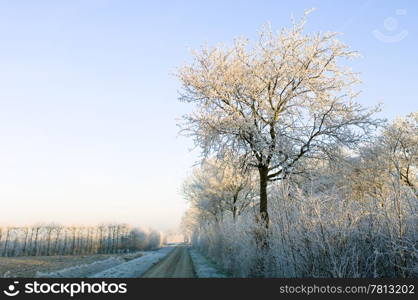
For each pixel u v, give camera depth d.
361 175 13.54
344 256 6.71
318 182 8.80
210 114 13.77
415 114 19.31
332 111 12.95
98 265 23.72
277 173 12.95
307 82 13.18
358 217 7.02
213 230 26.67
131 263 26.64
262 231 11.51
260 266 11.59
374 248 6.92
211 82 13.39
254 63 13.80
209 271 18.14
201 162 14.12
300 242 7.87
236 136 13.01
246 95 13.21
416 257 6.09
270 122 12.85
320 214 7.42
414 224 6.42
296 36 13.62
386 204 6.72
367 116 12.84
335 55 13.44
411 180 15.43
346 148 13.25
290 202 8.75
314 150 12.77
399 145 15.14
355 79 13.58
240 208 25.66
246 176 15.48
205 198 31.06
